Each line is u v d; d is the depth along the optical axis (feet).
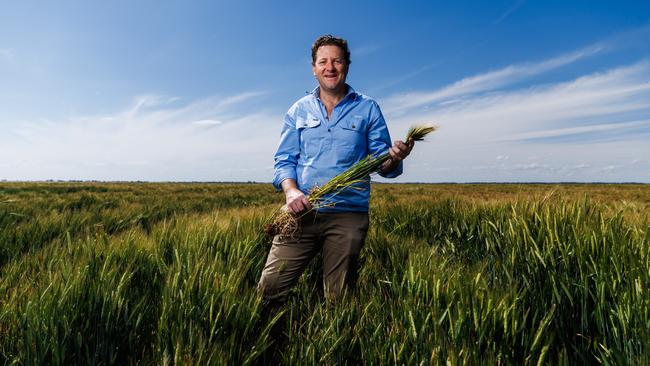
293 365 5.85
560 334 6.09
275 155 7.72
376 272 9.37
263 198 46.52
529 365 5.13
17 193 47.83
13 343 5.65
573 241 8.13
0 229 15.23
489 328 5.56
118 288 6.40
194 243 9.27
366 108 7.36
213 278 6.76
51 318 5.57
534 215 9.81
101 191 58.39
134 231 10.82
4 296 7.16
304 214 6.75
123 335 6.02
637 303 5.72
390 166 6.91
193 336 5.54
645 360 4.74
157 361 5.34
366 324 6.45
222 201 40.24
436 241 12.55
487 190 84.74
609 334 5.99
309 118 7.32
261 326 6.70
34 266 9.36
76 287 6.27
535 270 7.79
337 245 7.11
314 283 9.17
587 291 6.68
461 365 4.89
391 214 15.87
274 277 7.31
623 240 7.57
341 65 7.05
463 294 6.07
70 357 5.42
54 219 17.69
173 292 6.36
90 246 8.54
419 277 6.95
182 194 51.52
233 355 5.57
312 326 6.82
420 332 5.66
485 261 8.68
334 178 6.84
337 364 5.80
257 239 10.19
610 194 54.60
